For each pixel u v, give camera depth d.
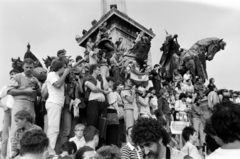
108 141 8.38
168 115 13.75
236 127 2.61
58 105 7.29
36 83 7.80
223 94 16.61
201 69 30.14
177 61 29.27
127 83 10.65
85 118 9.07
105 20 25.20
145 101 11.38
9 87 7.28
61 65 7.82
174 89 20.45
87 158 4.50
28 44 15.26
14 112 7.09
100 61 14.24
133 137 3.83
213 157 2.68
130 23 25.94
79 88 8.50
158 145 3.98
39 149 3.62
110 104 8.70
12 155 5.72
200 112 15.05
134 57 21.39
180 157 4.52
